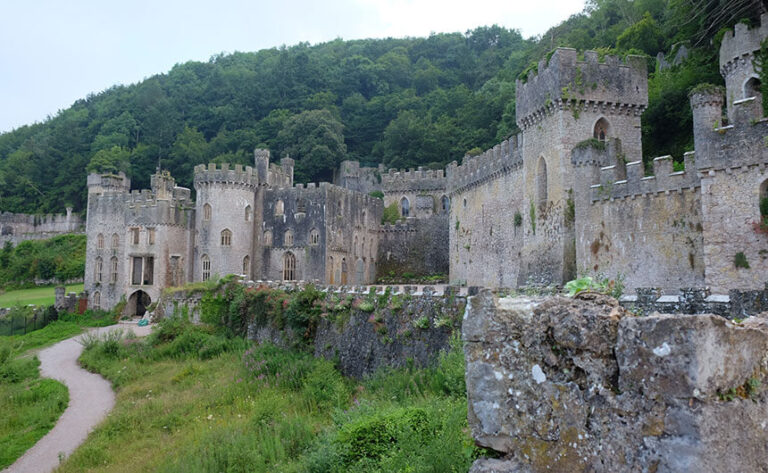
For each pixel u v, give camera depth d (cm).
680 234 2617
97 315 6556
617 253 2944
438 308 2142
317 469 1320
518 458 614
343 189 7262
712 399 491
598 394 557
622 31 6247
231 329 4062
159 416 2542
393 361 2317
